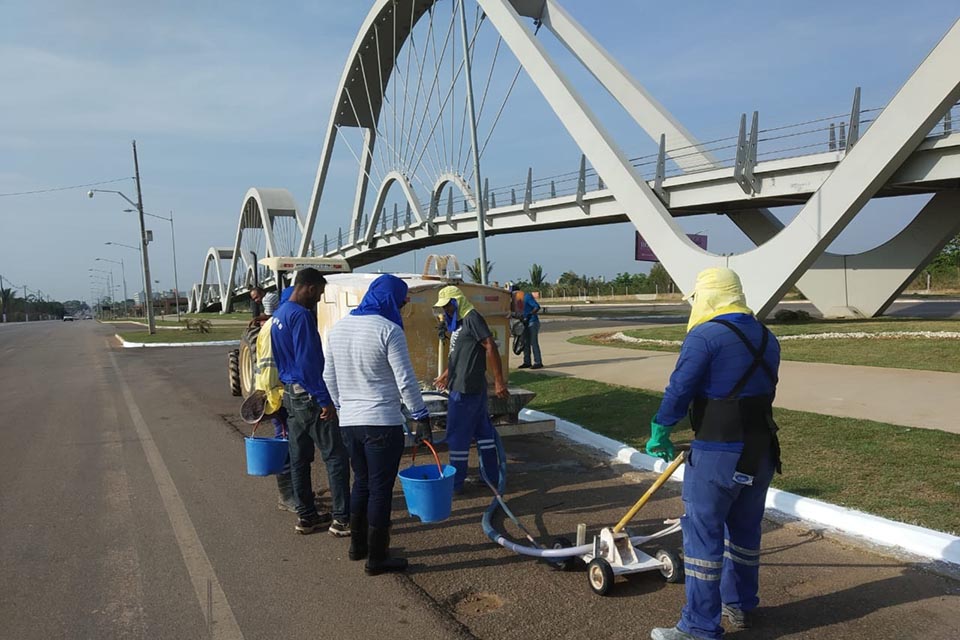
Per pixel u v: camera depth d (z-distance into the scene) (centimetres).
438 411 657
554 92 2636
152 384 1368
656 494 579
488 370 752
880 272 2367
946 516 461
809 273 2548
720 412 326
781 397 898
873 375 1048
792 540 463
